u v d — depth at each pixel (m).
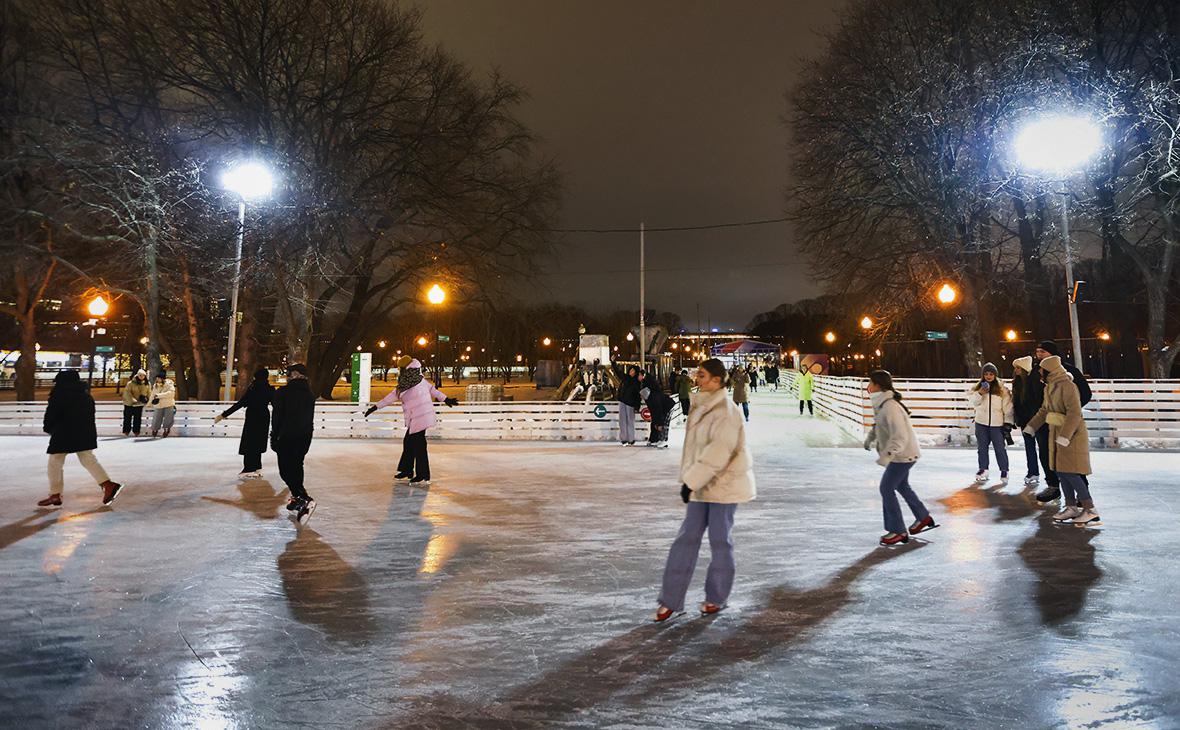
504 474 12.13
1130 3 23.58
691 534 4.87
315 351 34.03
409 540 7.20
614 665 4.05
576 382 28.84
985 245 27.03
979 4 25.66
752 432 19.80
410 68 28.25
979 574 5.81
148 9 25.16
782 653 4.21
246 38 25.81
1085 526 7.59
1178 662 4.01
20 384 31.41
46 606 5.16
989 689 3.69
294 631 4.65
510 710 3.52
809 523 7.87
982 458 11.04
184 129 26.45
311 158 27.22
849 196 28.03
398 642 4.44
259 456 11.73
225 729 3.35
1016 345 35.53
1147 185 22.77
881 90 26.77
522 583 5.71
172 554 6.65
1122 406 16.34
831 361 70.94
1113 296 30.94
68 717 3.46
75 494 9.95
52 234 29.20
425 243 30.42
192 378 41.47
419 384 11.01
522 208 31.33
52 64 25.69
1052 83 23.58
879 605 5.06
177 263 27.59
